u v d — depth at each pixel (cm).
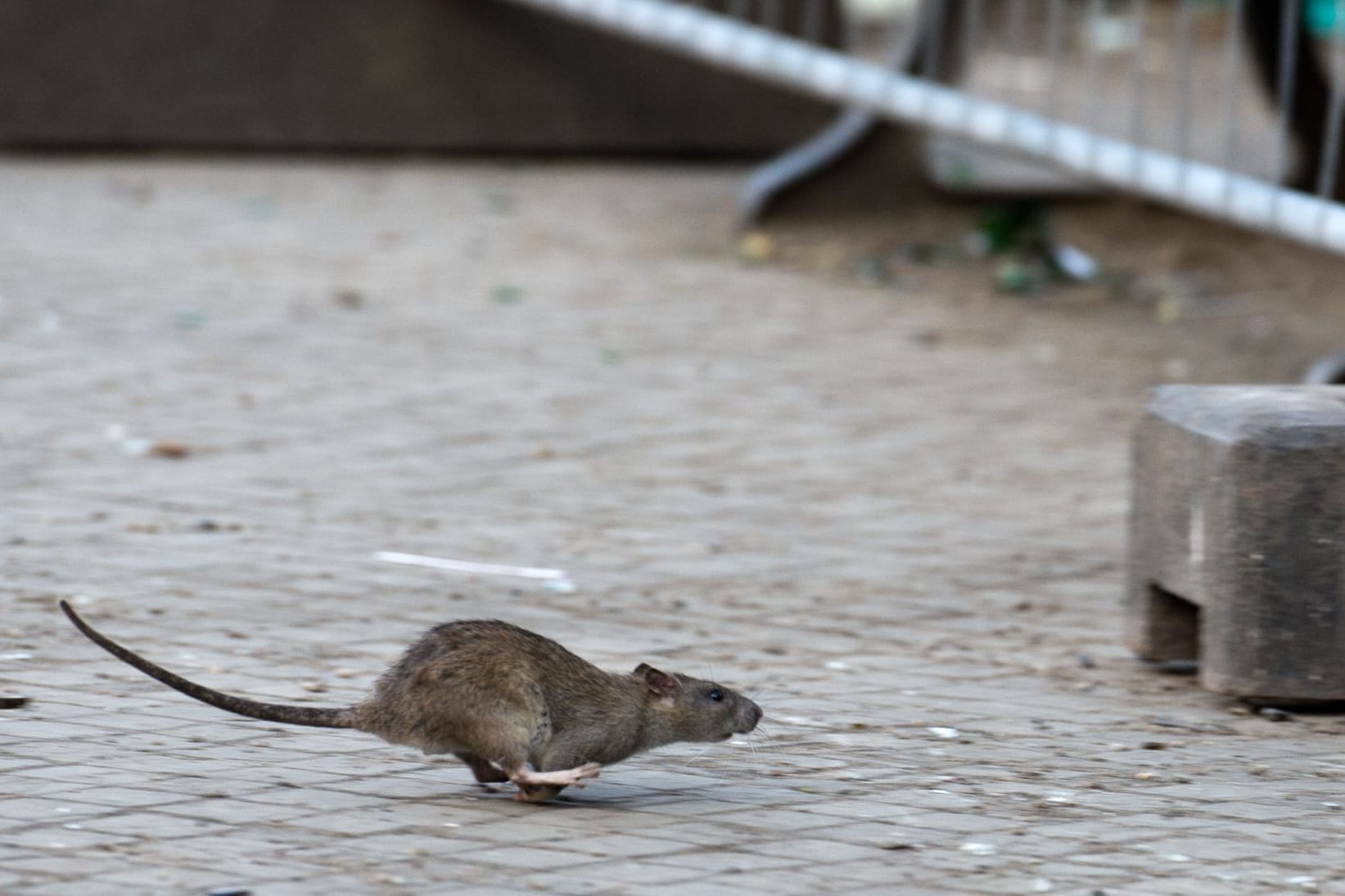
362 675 1611
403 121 4712
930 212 4209
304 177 4453
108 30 4506
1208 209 2898
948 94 3450
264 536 2083
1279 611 1566
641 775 1384
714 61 3903
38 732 1416
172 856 1149
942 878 1155
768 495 2358
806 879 1146
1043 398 2912
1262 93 3416
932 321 3403
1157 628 1725
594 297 3438
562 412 2705
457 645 1270
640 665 1344
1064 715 1575
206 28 4562
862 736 1497
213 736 1428
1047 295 3638
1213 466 1595
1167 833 1261
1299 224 2723
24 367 2777
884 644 1794
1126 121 4712
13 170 4347
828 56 3706
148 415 2573
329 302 3288
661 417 2706
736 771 1398
